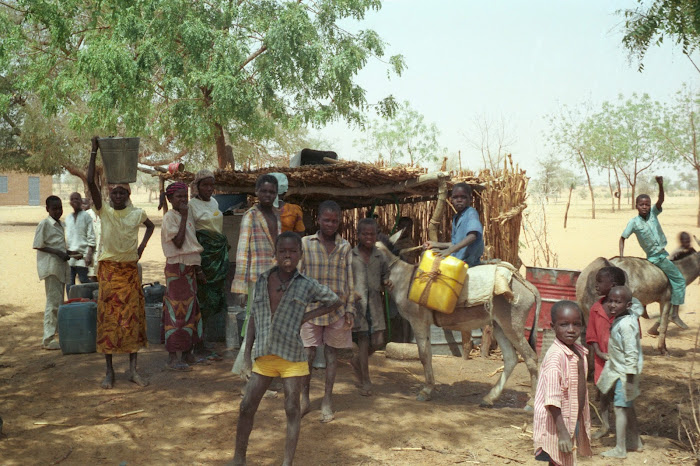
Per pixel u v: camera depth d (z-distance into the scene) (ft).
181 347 24.76
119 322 22.31
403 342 29.68
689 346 29.89
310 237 19.62
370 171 24.88
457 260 20.71
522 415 20.17
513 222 29.35
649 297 27.94
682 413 20.43
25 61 54.60
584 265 56.03
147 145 81.76
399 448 17.15
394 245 23.43
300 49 47.47
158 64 47.93
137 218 22.62
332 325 19.21
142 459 16.34
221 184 32.48
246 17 48.60
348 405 20.74
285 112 53.47
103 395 21.63
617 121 142.61
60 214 28.66
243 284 20.86
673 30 22.13
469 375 25.32
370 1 51.88
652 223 29.19
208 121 49.29
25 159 95.76
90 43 47.24
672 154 115.34
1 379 23.57
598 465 16.38
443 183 23.38
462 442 17.71
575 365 13.78
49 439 17.63
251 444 17.30
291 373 15.06
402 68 53.83
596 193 319.27
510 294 20.31
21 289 43.68
